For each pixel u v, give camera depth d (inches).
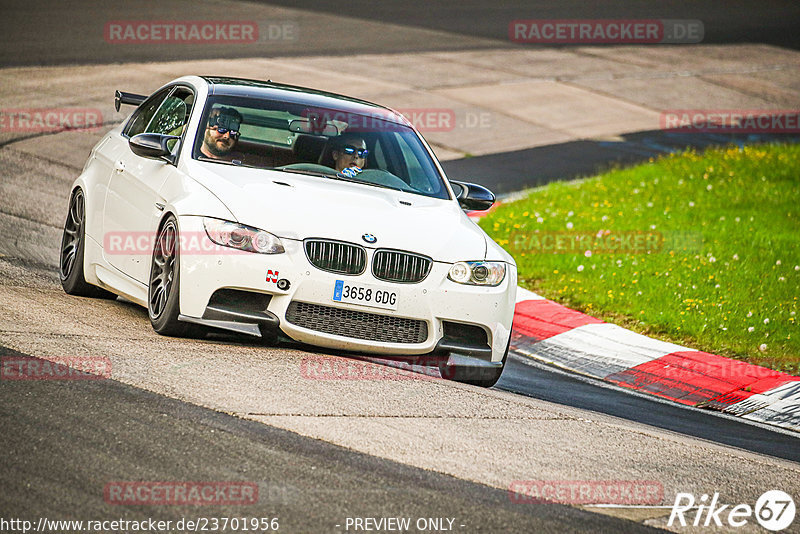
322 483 623.8
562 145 2691.9
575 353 1259.2
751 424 1047.0
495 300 960.3
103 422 680.4
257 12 3981.3
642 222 1868.8
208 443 665.0
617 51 4106.8
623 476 724.7
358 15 4207.7
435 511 603.8
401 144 1109.7
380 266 916.6
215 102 1058.7
